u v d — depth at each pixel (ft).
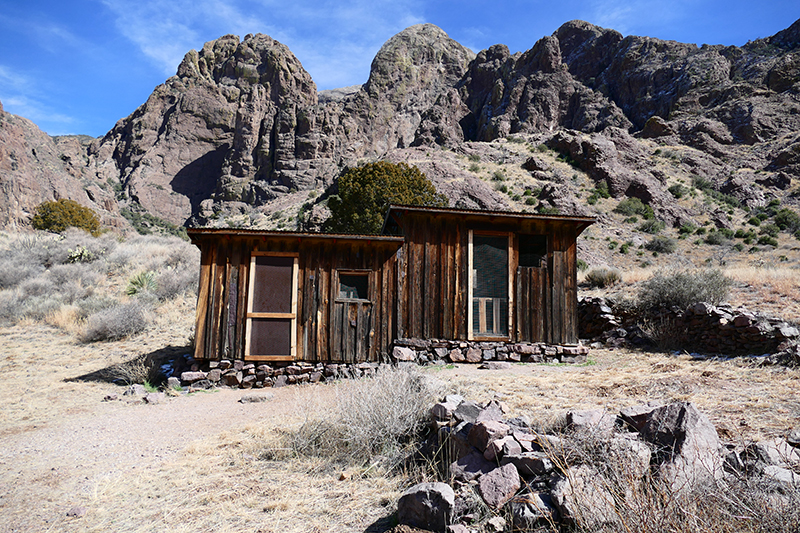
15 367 39.42
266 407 27.68
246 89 457.68
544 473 12.09
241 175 405.18
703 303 36.65
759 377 24.98
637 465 10.49
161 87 466.70
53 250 84.12
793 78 317.22
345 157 395.55
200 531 13.07
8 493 16.47
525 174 220.64
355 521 13.12
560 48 465.47
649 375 27.91
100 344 47.16
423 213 37.86
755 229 191.62
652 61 389.19
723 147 283.18
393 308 36.96
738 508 8.80
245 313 34.45
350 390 21.09
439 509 11.73
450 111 428.15
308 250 36.01
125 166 435.94
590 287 65.00
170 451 20.59
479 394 24.57
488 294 38.34
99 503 15.44
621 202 197.57
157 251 90.84
